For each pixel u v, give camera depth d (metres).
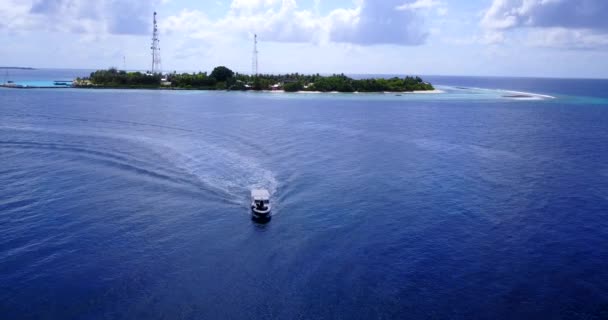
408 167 90.62
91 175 77.94
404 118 172.00
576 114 196.75
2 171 79.12
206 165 85.88
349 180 80.12
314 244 54.44
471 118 176.75
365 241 55.47
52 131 116.44
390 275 47.81
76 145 99.56
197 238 55.31
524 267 50.09
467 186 78.12
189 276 46.97
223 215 62.47
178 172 80.56
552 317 41.47
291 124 145.75
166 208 64.25
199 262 49.72
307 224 60.19
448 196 72.50
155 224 58.91
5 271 46.78
